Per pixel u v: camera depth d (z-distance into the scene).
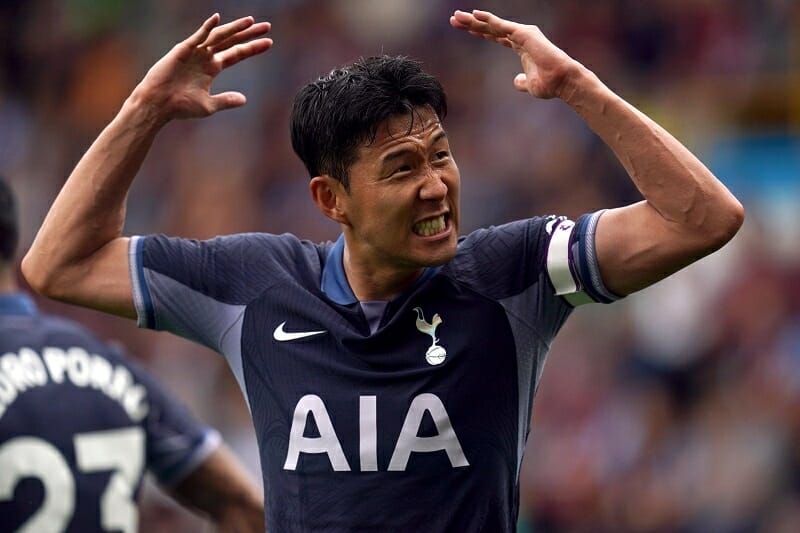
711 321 31.41
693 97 38.94
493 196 38.19
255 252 12.01
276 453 11.54
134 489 12.83
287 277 11.81
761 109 37.94
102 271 12.05
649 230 10.96
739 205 10.88
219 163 42.94
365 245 11.38
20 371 12.53
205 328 11.98
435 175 11.02
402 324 11.34
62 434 12.48
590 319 32.53
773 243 33.16
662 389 31.17
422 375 11.20
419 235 11.09
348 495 11.19
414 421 11.13
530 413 11.66
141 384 13.23
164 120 11.94
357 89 11.00
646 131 10.94
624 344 32.09
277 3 46.03
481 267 11.50
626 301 32.41
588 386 31.59
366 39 44.50
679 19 40.19
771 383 29.77
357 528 11.16
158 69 11.84
